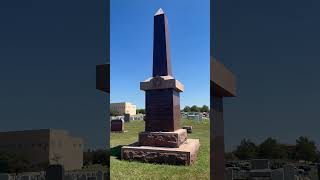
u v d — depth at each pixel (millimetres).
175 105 9164
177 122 9281
